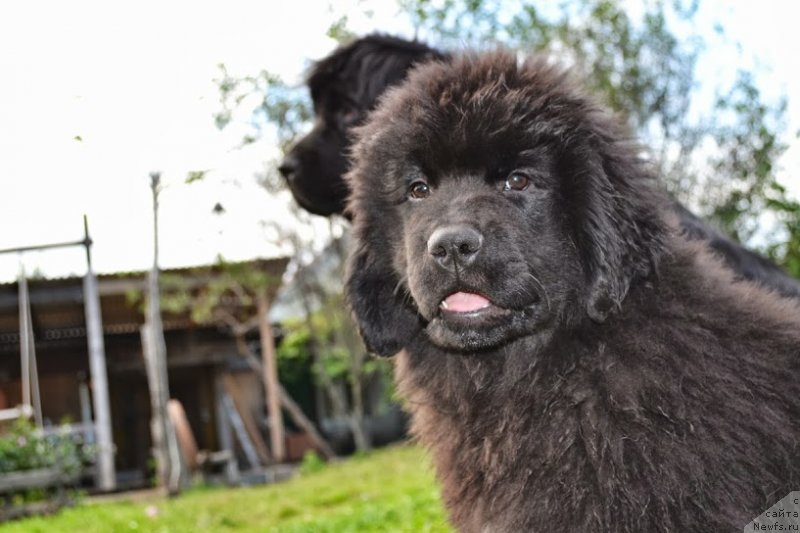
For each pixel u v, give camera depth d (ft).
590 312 2.73
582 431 2.70
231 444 17.01
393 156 2.93
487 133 2.77
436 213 2.77
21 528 7.54
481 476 2.87
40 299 14.19
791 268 6.67
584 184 2.75
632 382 2.68
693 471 2.54
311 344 16.22
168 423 11.05
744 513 2.52
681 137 9.45
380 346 3.12
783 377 2.69
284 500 8.38
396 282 3.08
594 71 9.40
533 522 2.69
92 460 12.69
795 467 2.61
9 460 9.71
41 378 17.07
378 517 5.80
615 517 2.58
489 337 2.77
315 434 14.69
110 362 16.89
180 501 9.16
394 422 17.72
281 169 5.38
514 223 2.75
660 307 2.76
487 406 2.90
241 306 15.57
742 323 2.75
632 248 2.72
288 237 12.73
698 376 2.64
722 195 9.11
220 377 17.74
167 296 14.14
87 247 12.36
